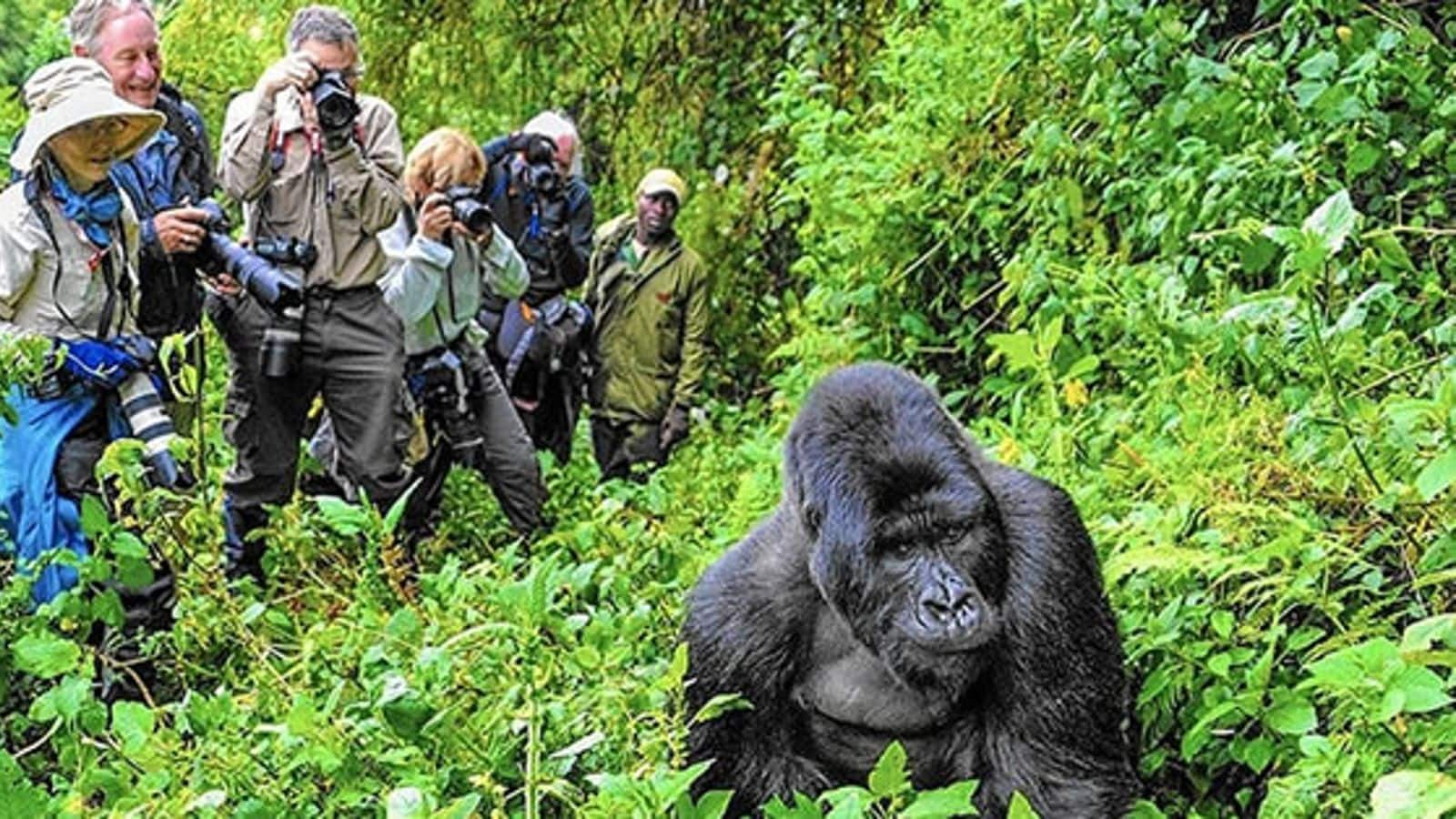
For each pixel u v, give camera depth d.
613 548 5.72
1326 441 4.56
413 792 3.38
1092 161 6.96
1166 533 4.51
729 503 7.18
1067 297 6.14
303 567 5.87
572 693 4.20
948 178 7.97
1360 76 5.75
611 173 13.52
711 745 4.02
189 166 6.87
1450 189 6.09
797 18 11.60
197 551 5.58
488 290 8.48
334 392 7.08
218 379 8.73
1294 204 5.65
